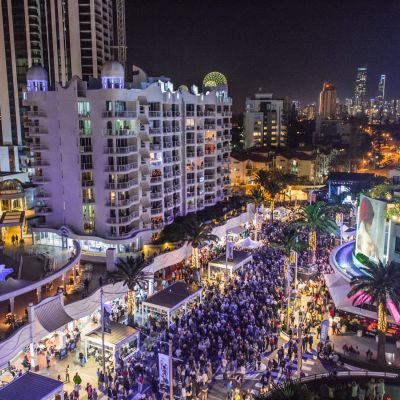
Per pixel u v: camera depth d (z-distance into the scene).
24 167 141.62
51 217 78.69
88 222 75.75
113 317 58.53
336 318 56.03
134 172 76.62
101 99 71.25
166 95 84.81
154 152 81.88
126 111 73.12
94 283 62.00
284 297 62.22
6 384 39.84
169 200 88.12
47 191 78.19
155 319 56.34
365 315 52.75
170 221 87.00
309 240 83.44
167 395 41.16
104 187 73.38
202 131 97.12
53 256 65.00
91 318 57.69
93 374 46.44
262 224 106.00
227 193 110.50
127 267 57.62
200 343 48.81
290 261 73.00
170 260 73.75
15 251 68.44
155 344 51.69
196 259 75.06
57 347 51.00
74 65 158.38
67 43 157.12
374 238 57.72
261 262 74.38
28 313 45.75
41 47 151.00
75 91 71.06
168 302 56.72
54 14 154.00
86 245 75.06
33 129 76.75
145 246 77.12
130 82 90.88
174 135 89.12
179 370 43.84
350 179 124.12
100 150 72.62
